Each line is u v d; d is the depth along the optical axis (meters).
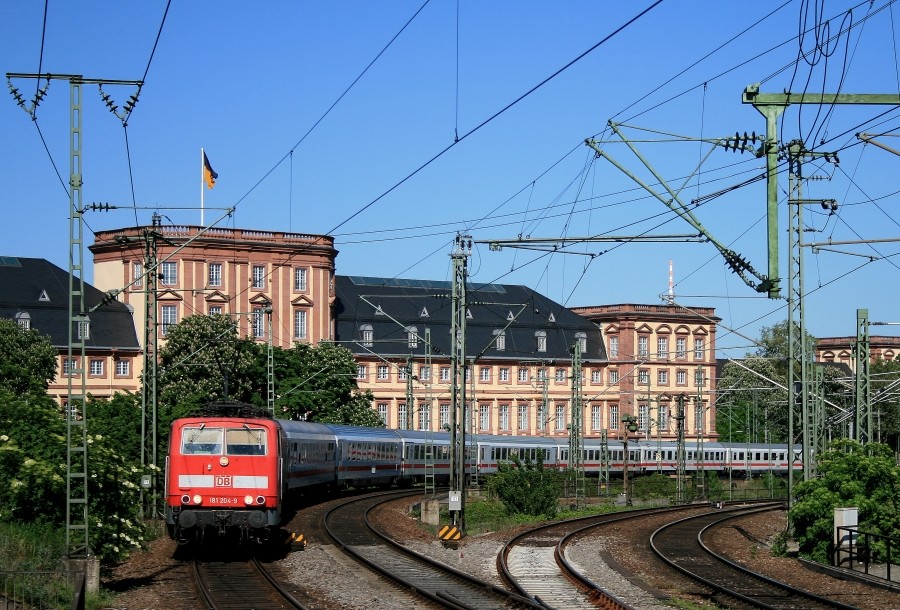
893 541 33.50
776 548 37.47
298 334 101.38
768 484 87.56
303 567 29.92
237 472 31.78
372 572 29.50
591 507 65.50
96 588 25.05
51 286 96.38
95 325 95.06
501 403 116.56
